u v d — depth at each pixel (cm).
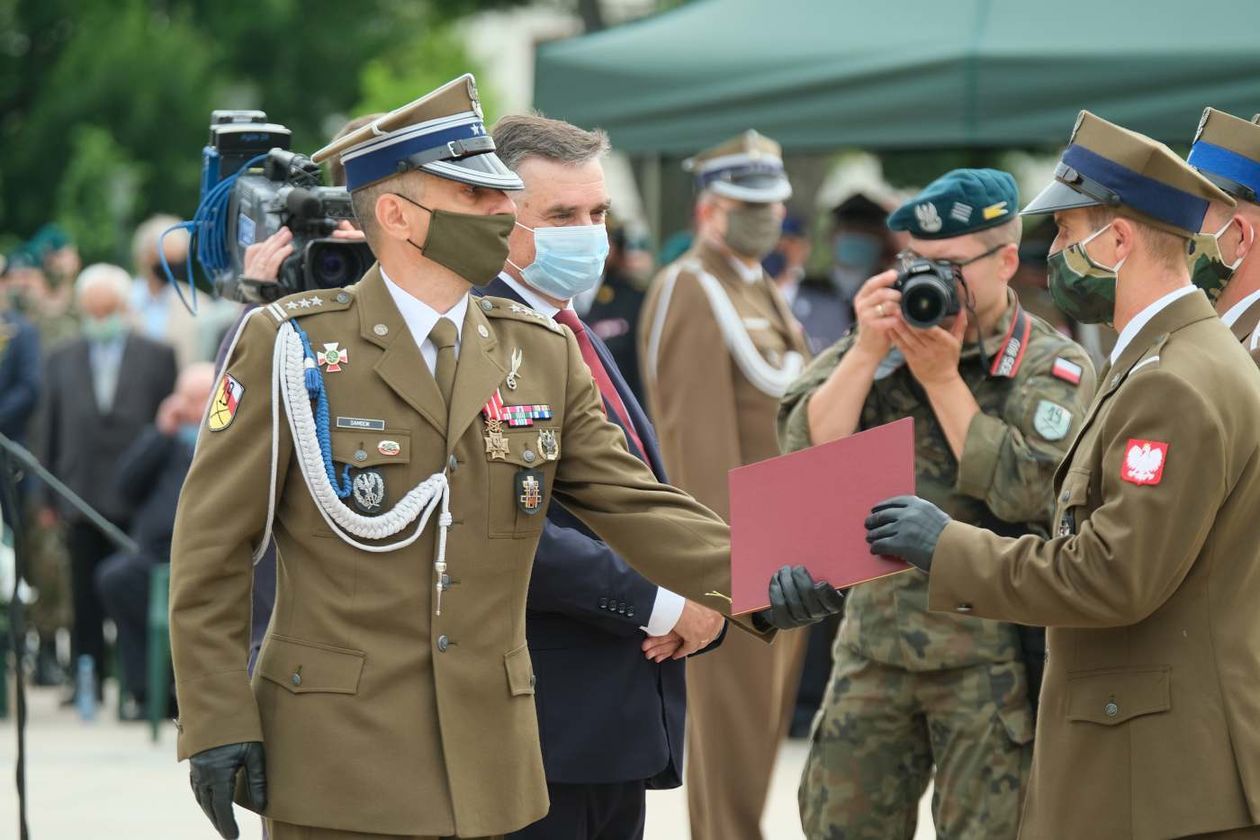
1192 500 684
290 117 5931
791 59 1587
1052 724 734
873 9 1589
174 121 5591
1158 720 699
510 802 696
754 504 723
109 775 1527
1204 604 702
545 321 750
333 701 677
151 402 1911
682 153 1678
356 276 862
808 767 948
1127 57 1457
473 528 698
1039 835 735
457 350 714
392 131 700
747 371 1308
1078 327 1598
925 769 933
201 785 670
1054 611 701
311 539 688
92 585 1905
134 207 5312
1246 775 689
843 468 722
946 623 898
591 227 856
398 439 691
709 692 1182
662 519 743
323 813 672
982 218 912
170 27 5744
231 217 919
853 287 1889
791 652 1243
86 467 1888
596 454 748
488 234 704
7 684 1820
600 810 848
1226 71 1435
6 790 1465
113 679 2122
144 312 2111
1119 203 728
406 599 686
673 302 1314
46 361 1933
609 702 830
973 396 919
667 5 4078
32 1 5853
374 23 6034
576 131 867
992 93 1486
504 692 701
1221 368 702
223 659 678
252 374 689
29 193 5603
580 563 812
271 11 5888
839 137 1558
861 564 718
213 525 682
